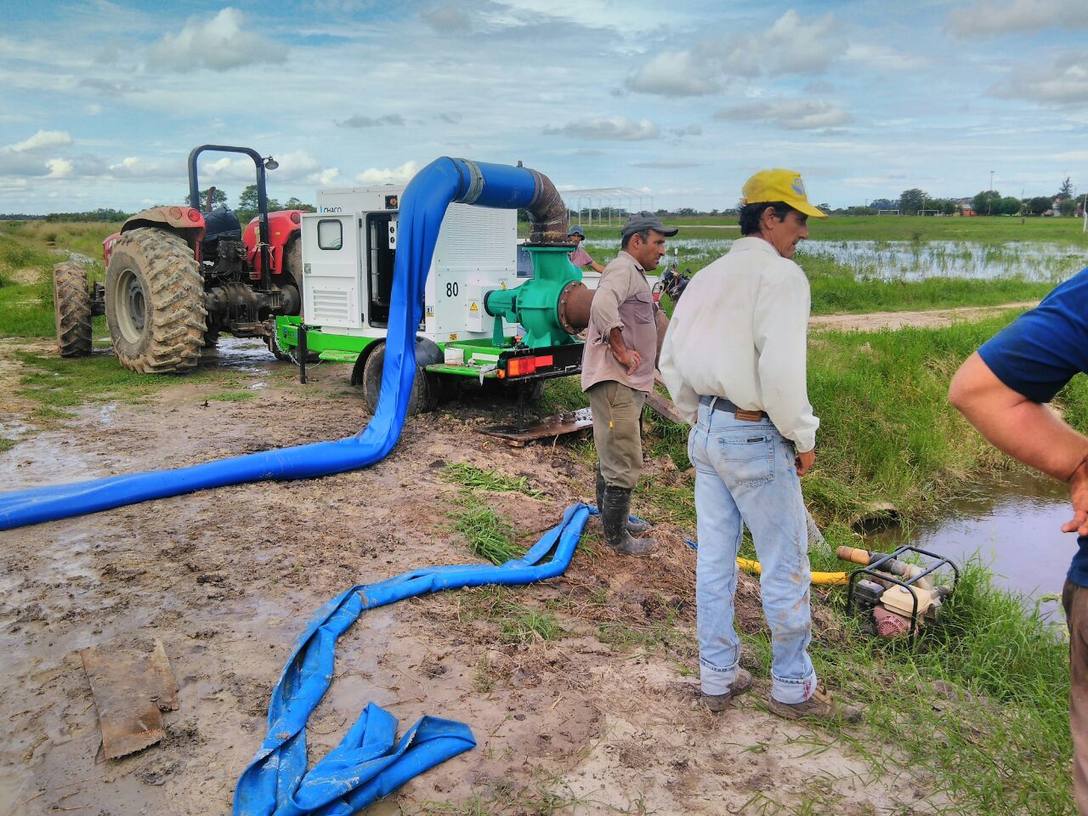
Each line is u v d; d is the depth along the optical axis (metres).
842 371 10.08
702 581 3.12
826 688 3.53
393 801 2.57
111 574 4.00
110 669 3.12
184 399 7.95
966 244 44.62
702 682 3.20
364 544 4.49
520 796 2.62
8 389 8.16
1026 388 1.76
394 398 6.39
